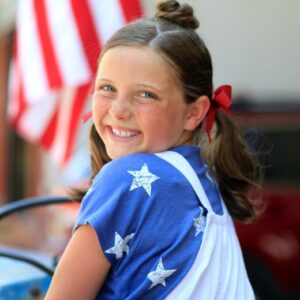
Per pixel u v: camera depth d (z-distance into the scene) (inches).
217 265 103.9
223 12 524.7
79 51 221.9
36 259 182.9
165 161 105.9
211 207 108.2
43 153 714.2
